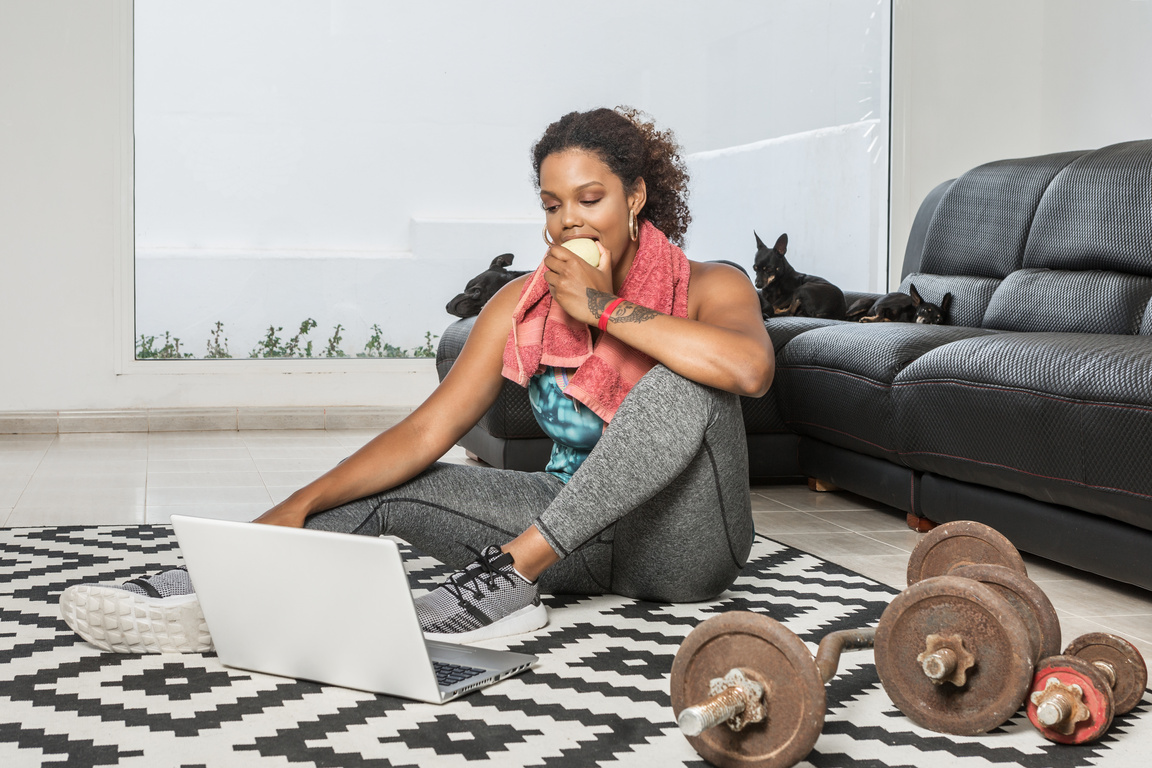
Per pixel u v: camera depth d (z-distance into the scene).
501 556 1.46
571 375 1.57
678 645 1.45
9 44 4.03
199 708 1.18
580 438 1.60
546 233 1.57
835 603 1.70
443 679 1.25
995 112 4.87
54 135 4.09
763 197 4.76
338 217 4.42
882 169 4.86
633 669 1.35
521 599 1.47
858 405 2.47
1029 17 4.84
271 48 4.30
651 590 1.66
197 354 4.33
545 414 1.61
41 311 4.13
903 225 4.84
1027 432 1.93
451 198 4.51
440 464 1.60
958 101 4.84
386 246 4.47
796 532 2.36
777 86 4.74
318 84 4.35
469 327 3.23
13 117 4.05
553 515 1.45
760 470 2.94
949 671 1.13
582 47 4.56
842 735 1.14
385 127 4.42
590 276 1.46
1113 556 1.80
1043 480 1.91
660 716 1.19
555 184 1.50
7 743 1.08
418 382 4.51
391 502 1.53
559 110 4.58
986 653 1.12
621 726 1.15
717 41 4.67
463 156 4.51
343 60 4.36
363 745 1.09
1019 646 1.09
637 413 1.42
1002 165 3.22
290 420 4.37
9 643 1.41
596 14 4.56
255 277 4.36
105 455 3.55
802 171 4.79
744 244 4.76
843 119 4.82
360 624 1.21
